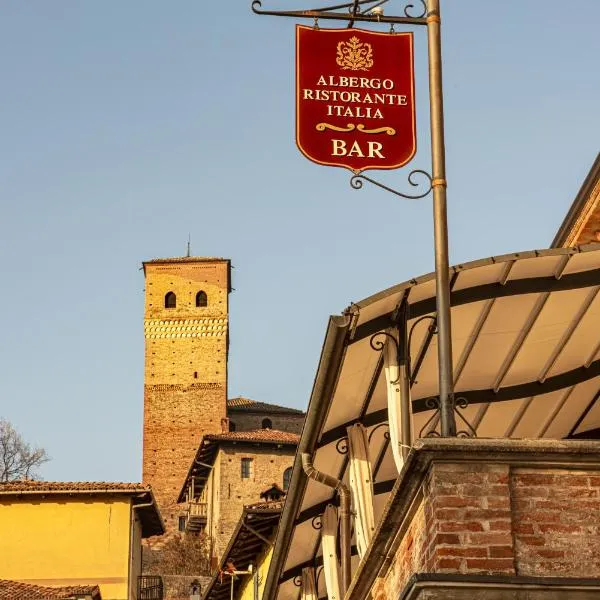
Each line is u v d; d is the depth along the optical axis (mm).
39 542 49750
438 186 11570
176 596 70438
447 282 11266
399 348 12914
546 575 9359
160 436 109938
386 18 12375
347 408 14438
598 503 9578
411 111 12367
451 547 9367
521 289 13148
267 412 112625
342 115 12297
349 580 14891
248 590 35344
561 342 14141
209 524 95125
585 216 21578
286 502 16172
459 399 11109
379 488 15992
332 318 12422
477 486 9531
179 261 115250
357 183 11977
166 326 113688
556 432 15945
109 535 50125
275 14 12453
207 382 111750
